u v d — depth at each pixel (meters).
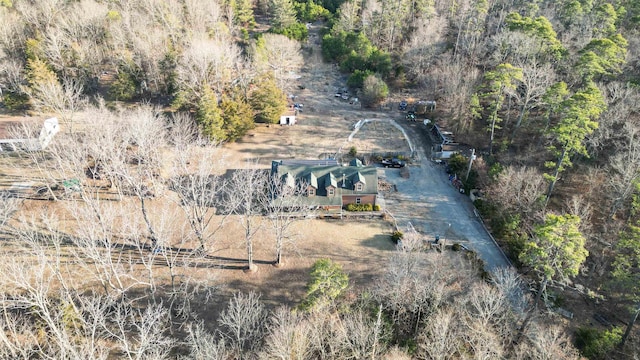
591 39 71.56
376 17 106.50
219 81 77.19
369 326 37.09
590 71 64.69
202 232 49.03
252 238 54.19
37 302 34.91
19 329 38.59
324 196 58.59
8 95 75.50
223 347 36.75
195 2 94.75
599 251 49.12
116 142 58.94
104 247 49.69
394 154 73.12
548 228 36.75
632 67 70.31
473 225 57.78
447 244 53.59
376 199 62.00
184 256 50.72
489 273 48.12
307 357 34.41
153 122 60.47
